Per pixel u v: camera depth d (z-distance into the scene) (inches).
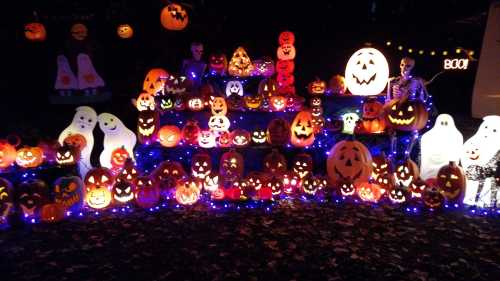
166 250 117.8
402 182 153.8
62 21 281.0
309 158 164.9
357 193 156.6
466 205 149.4
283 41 204.2
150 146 174.7
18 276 105.0
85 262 111.8
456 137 155.6
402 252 115.1
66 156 152.0
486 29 203.0
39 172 152.6
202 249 118.0
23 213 139.5
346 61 275.6
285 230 130.1
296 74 266.8
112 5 281.0
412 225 133.2
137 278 103.0
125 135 171.0
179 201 153.3
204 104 183.9
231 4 297.1
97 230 132.6
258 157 174.7
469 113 235.8
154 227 134.3
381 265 108.0
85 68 238.8
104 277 103.9
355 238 124.0
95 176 149.7
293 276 102.9
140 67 277.4
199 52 202.1
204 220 139.2
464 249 116.6
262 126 184.7
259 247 118.7
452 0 299.4
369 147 173.2
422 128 176.2
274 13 301.4
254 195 155.3
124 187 149.7
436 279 101.1
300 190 163.0
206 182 159.8
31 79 274.2
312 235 126.3
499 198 145.1
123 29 249.4
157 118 176.7
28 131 203.9
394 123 166.2
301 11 302.7
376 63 180.2
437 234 126.4
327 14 304.7
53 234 130.2
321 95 195.2
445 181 147.7
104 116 168.1
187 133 173.8
